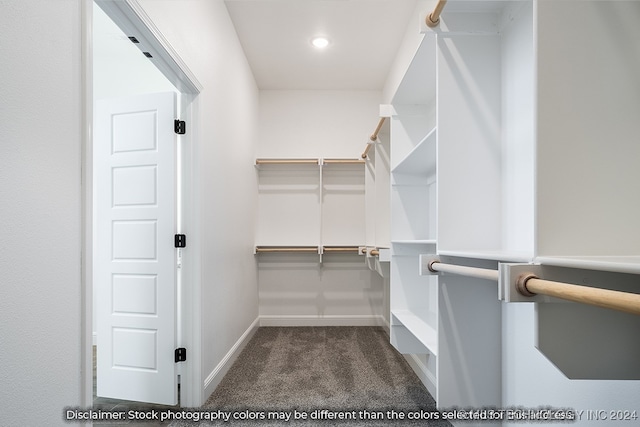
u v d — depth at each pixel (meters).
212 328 2.14
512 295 0.76
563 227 0.77
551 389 1.14
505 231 1.30
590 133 0.79
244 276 3.08
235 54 2.74
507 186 1.29
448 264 1.29
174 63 1.65
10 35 0.77
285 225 3.81
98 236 2.06
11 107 0.78
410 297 2.19
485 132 1.34
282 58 3.19
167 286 1.95
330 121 3.83
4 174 0.76
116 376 1.99
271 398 2.02
